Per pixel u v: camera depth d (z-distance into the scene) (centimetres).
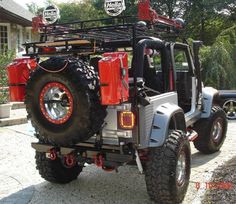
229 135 904
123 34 513
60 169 552
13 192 541
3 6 1877
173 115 494
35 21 554
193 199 495
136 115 440
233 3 3497
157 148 464
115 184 570
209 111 698
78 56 511
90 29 492
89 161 479
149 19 500
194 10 3922
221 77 1589
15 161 693
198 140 711
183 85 650
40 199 514
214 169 609
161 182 455
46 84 444
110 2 477
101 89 411
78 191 544
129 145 450
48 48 523
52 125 447
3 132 923
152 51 520
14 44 2089
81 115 425
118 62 406
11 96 510
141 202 502
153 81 540
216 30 3822
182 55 632
